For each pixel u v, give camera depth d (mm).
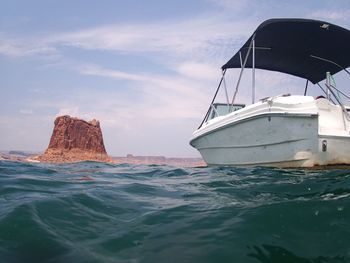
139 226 3527
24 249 2883
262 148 8211
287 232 3207
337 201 4031
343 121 7539
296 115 7270
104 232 3344
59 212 3869
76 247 2953
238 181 6195
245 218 3617
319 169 7418
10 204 4199
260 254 2787
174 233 3289
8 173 7496
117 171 9484
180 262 2664
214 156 10250
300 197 4457
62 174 8047
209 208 4145
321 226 3305
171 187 5977
